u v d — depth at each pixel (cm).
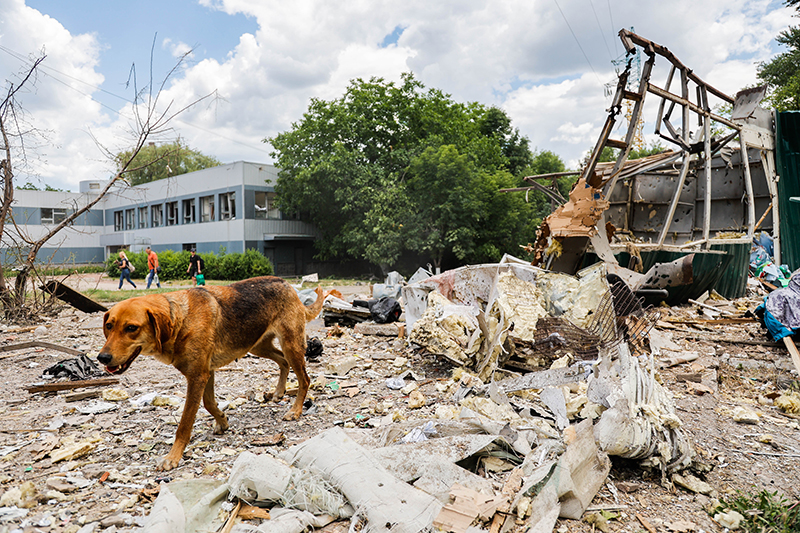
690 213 1594
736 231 1461
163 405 483
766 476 360
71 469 338
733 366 656
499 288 604
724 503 312
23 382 567
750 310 954
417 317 714
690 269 958
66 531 255
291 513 269
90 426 421
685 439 360
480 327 550
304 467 298
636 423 336
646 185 1625
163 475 331
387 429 366
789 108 2653
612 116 841
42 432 407
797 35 2780
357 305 982
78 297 1085
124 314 322
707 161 1060
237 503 282
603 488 324
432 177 2736
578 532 276
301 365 453
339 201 2959
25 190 3712
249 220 3008
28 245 1066
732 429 452
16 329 895
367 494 271
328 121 3086
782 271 1217
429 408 473
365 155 3144
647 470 347
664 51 897
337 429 323
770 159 1273
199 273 1942
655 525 288
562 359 520
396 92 3038
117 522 264
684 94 1002
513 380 462
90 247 4084
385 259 2734
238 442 395
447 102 3281
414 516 256
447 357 579
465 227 2716
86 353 711
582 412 383
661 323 856
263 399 508
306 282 1667
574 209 802
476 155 3216
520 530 261
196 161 4609
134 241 3434
